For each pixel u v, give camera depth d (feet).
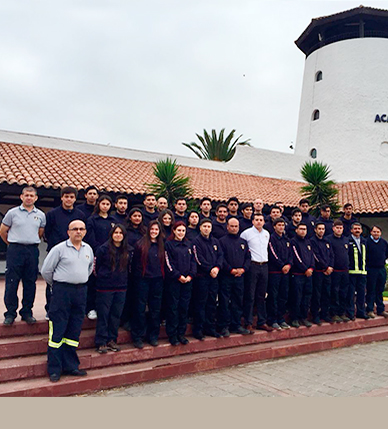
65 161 47.39
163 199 23.22
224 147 90.79
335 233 26.13
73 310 16.34
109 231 19.66
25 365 16.08
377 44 72.79
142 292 18.67
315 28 77.25
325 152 73.67
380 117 71.20
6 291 18.26
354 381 18.21
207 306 21.08
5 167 40.27
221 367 19.79
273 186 62.49
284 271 23.09
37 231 18.67
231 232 21.68
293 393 16.44
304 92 80.89
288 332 23.68
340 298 26.84
